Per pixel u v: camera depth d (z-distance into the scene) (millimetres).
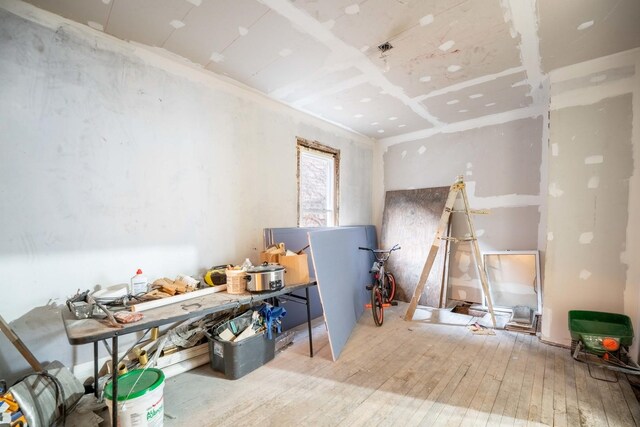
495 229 4047
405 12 1985
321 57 2557
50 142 1978
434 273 4227
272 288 2305
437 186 4586
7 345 1813
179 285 2201
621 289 2568
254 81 3014
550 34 2242
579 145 2736
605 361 2467
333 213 4520
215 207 2918
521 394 2025
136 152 2375
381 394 2041
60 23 2012
